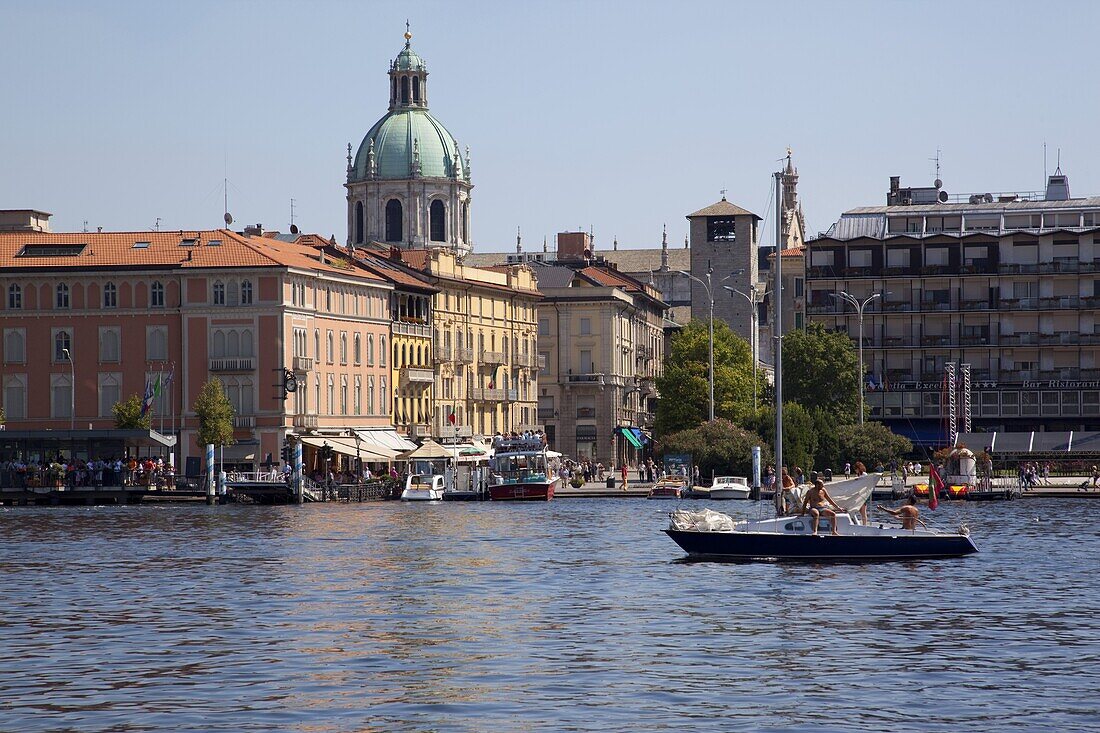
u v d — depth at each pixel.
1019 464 173.12
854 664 52.78
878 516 122.69
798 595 70.94
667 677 50.56
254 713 45.44
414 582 76.75
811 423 173.12
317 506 148.88
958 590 72.62
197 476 159.00
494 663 53.09
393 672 51.50
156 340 176.88
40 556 91.31
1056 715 44.97
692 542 87.56
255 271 174.62
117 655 54.81
